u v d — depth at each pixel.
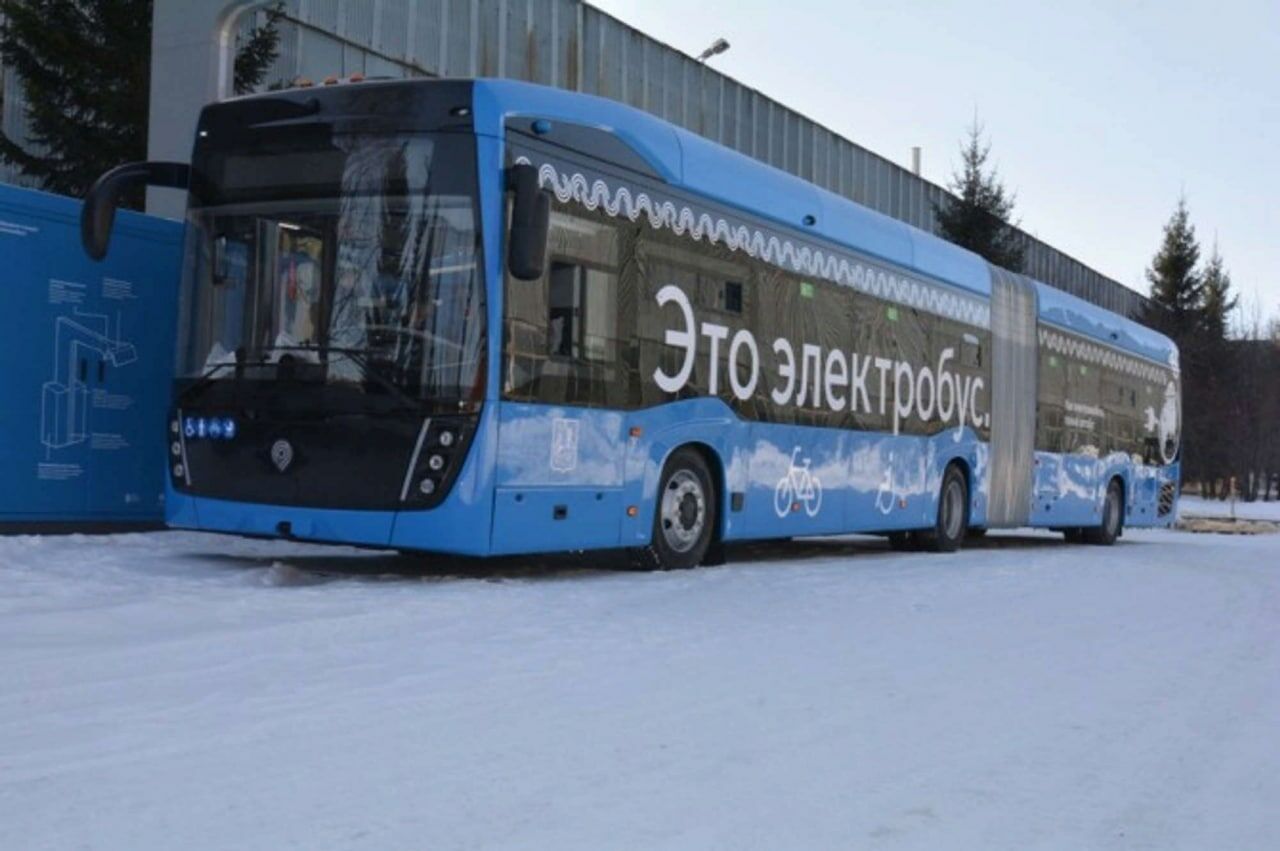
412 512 9.84
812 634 9.04
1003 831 4.84
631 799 4.99
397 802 4.82
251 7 14.59
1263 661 8.80
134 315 13.02
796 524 13.81
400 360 9.91
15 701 6.11
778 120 34.47
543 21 27.64
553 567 12.25
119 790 4.84
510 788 5.06
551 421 10.45
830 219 14.54
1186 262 61.69
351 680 6.78
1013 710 6.88
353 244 10.18
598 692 6.79
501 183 9.98
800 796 5.14
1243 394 59.00
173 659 7.09
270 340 10.42
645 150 11.63
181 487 10.80
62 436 12.40
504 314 9.95
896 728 6.35
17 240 11.95
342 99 10.35
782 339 13.54
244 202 10.66
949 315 17.27
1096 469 22.28
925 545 17.31
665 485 11.96
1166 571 15.86
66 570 10.15
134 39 22.67
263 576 10.42
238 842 4.33
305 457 10.20
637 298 11.44
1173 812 5.18
